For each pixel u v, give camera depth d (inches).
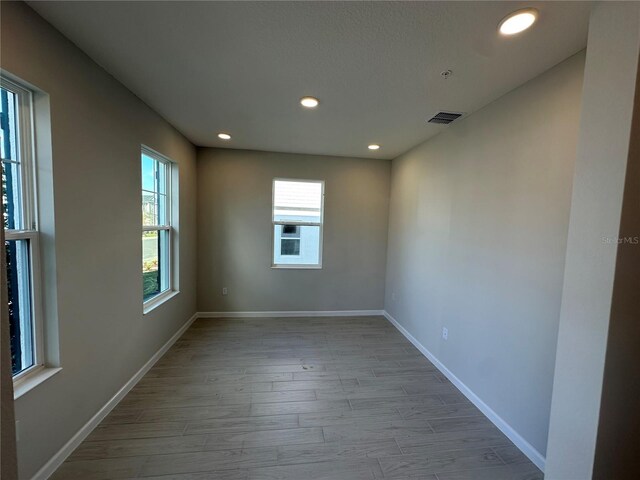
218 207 161.2
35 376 60.0
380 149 148.2
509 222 80.0
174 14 54.2
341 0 49.4
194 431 76.2
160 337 116.3
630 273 43.5
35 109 58.7
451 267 107.0
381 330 154.3
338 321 166.2
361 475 64.7
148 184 113.6
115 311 84.4
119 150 83.8
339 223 171.9
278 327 154.0
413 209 140.9
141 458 67.2
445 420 84.4
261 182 163.3
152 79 80.1
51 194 60.6
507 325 80.1
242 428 78.0
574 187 48.8
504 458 71.3
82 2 51.8
